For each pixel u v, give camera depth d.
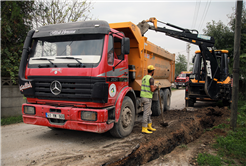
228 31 12.98
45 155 3.77
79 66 3.99
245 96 11.59
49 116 4.23
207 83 8.30
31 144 4.37
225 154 4.18
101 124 3.90
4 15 7.18
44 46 4.52
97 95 3.82
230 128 5.70
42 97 4.43
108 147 4.20
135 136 4.94
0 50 6.82
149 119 5.28
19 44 7.60
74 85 4.01
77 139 4.73
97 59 3.97
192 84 9.19
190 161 3.88
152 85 5.07
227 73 9.43
